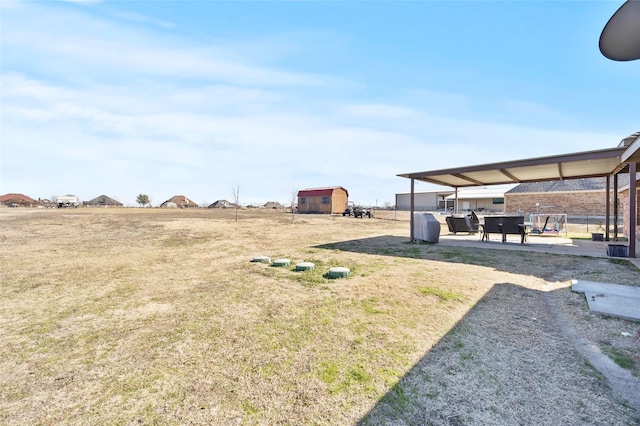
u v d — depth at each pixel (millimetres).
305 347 2939
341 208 34594
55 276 6172
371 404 2072
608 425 1836
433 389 2225
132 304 4414
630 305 3748
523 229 9523
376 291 4703
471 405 2039
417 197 46094
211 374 2508
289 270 6387
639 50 3443
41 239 11688
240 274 6133
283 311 3955
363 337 3127
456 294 4480
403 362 2619
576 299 4141
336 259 7508
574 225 16406
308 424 1892
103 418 1997
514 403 2053
